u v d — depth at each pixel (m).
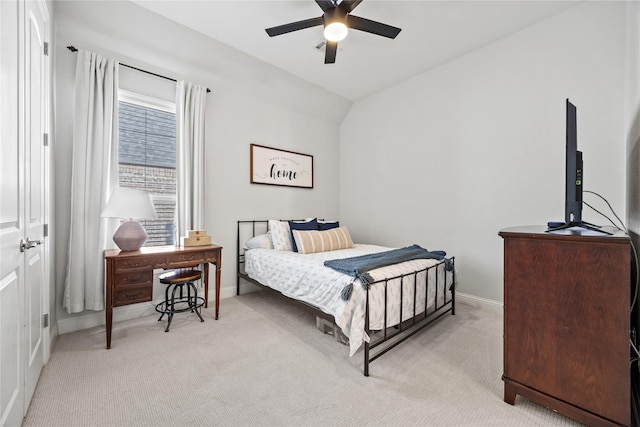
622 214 2.09
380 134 3.92
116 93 2.44
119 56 2.52
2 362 1.03
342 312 1.75
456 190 3.09
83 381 1.60
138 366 1.76
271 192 3.70
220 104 3.22
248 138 3.47
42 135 1.68
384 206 3.86
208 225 3.13
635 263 1.58
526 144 2.58
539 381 1.32
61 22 2.18
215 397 1.48
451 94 3.12
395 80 3.58
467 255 3.00
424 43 2.78
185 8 2.30
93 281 2.29
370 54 2.98
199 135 2.92
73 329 2.28
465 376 1.67
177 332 2.28
